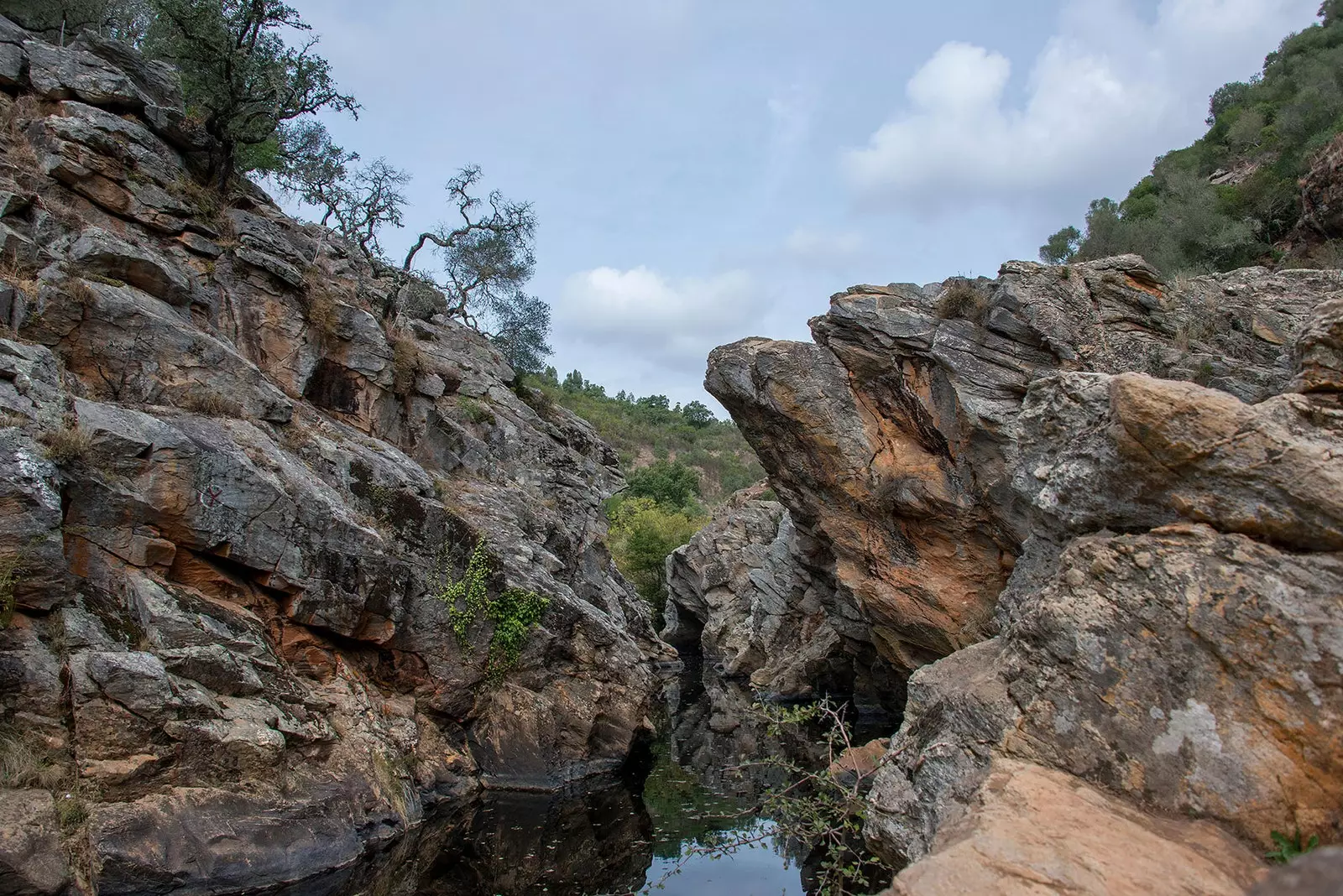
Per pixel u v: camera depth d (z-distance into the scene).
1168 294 17.55
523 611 19.02
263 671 13.35
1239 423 6.56
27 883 8.83
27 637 10.93
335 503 15.69
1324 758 5.56
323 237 27.64
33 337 13.95
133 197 17.81
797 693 33.41
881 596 20.92
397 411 22.92
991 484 18.02
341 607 15.25
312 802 12.42
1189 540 6.71
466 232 37.28
